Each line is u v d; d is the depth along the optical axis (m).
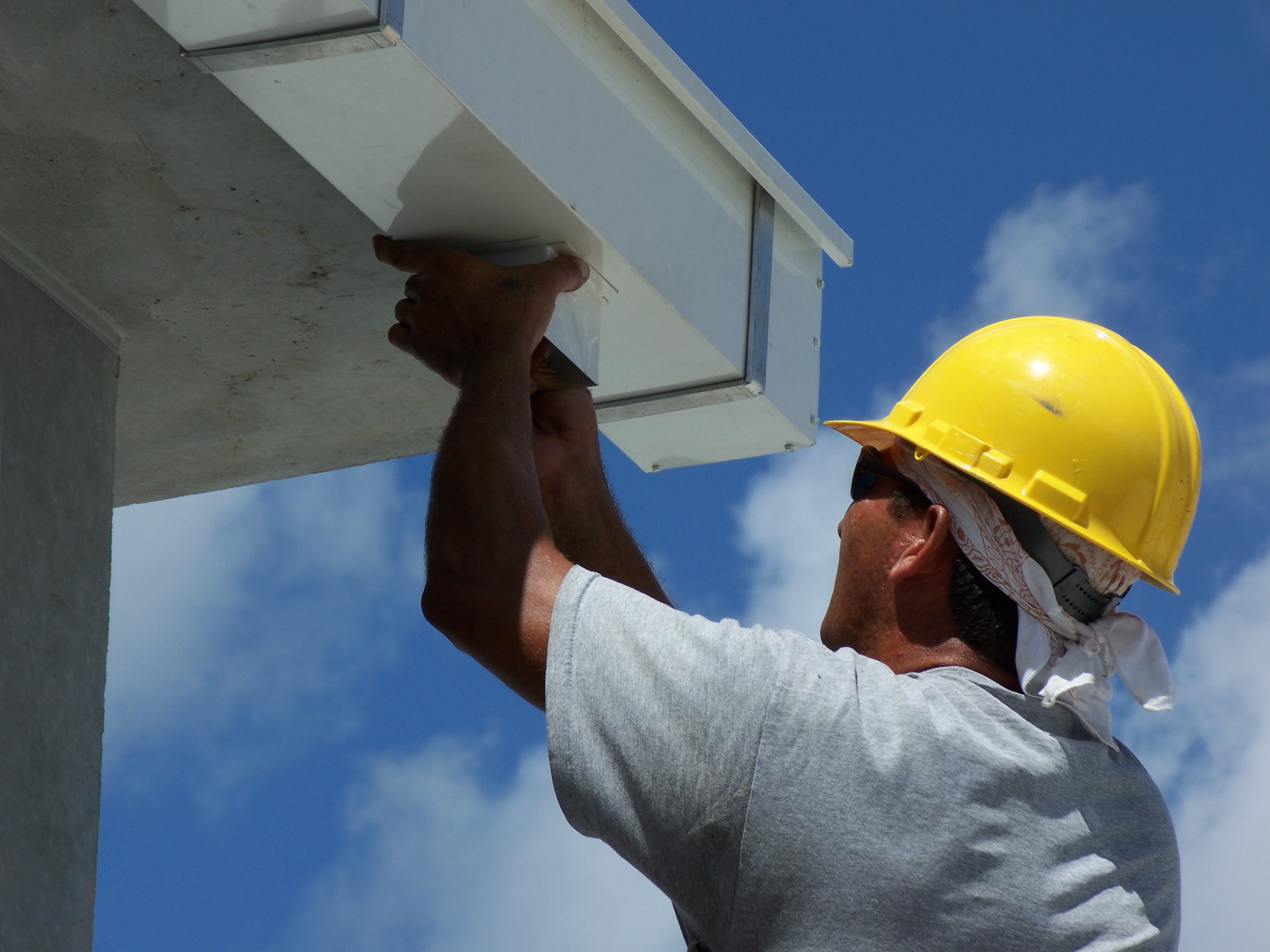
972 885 2.83
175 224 4.14
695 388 4.37
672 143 4.06
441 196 3.56
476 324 3.61
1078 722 3.09
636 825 2.96
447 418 5.07
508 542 3.26
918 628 3.25
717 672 2.95
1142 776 3.15
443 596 3.23
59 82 3.63
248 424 5.12
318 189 3.98
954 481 3.32
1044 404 3.34
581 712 3.00
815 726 2.90
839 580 3.42
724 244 4.26
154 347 4.66
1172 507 3.38
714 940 2.93
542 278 3.65
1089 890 2.89
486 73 3.28
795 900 2.84
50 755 3.89
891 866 2.83
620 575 4.04
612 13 3.70
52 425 4.16
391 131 3.33
